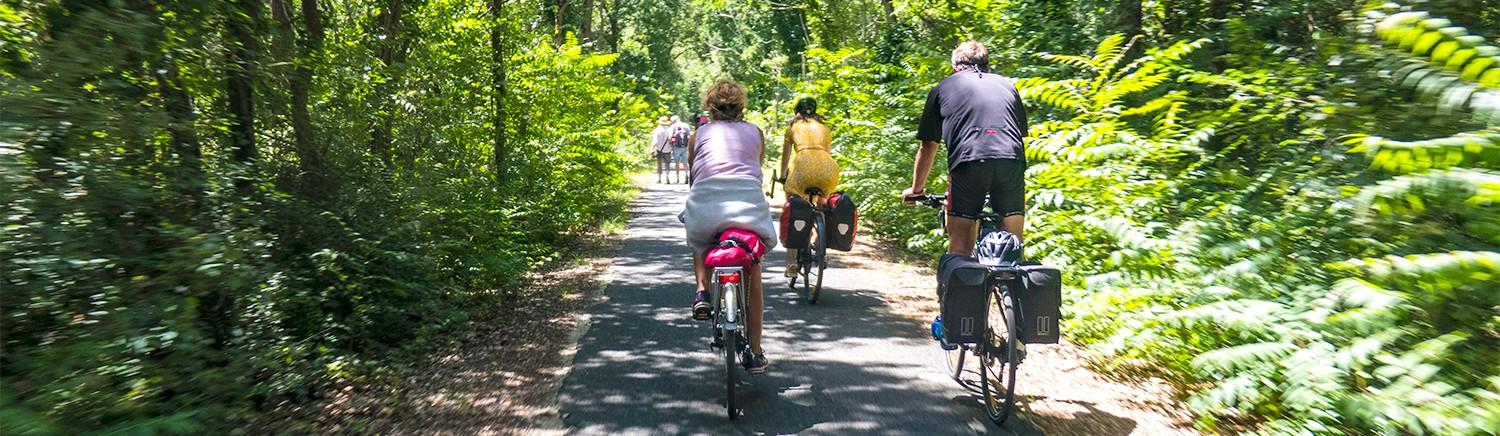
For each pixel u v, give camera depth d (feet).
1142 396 16.57
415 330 21.36
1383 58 14.38
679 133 84.02
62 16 12.41
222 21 16.75
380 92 23.43
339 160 20.79
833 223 26.14
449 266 25.55
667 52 141.28
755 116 106.63
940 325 17.58
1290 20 28.60
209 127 16.26
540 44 41.37
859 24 85.76
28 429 9.58
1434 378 12.44
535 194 38.17
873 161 42.14
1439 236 14.11
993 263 15.17
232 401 14.96
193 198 14.83
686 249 39.24
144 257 12.69
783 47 126.52
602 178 49.62
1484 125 12.41
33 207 10.75
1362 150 12.42
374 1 27.12
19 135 10.46
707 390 17.70
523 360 19.98
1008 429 15.19
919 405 16.63
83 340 11.13
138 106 13.21
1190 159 23.31
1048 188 22.22
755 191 16.99
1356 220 15.28
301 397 16.76
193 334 12.82
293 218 18.95
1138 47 32.24
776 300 27.12
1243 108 23.53
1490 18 16.15
